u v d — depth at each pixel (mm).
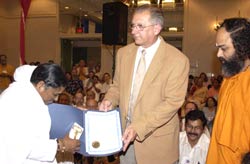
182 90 2186
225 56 1769
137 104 2223
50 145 1936
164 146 2258
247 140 1710
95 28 12852
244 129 1710
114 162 3479
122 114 2307
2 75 7398
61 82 1913
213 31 11234
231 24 1739
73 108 2123
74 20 12906
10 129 1809
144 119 2143
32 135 1858
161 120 2141
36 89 1908
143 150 2244
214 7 11227
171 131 2283
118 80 2455
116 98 2441
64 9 12766
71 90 6625
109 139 2145
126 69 2330
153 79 2191
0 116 1824
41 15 12867
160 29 2188
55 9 12750
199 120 3162
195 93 8148
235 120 1737
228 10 11094
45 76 1883
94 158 3910
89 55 13109
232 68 1782
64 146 2016
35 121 1867
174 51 2232
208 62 11281
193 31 11430
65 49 13070
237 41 1714
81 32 12703
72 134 2082
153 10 2154
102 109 2285
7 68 7523
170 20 11734
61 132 2078
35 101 1886
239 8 10984
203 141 3213
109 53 12195
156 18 2146
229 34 1730
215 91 7949
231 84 1817
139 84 2246
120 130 2178
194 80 9055
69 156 2865
